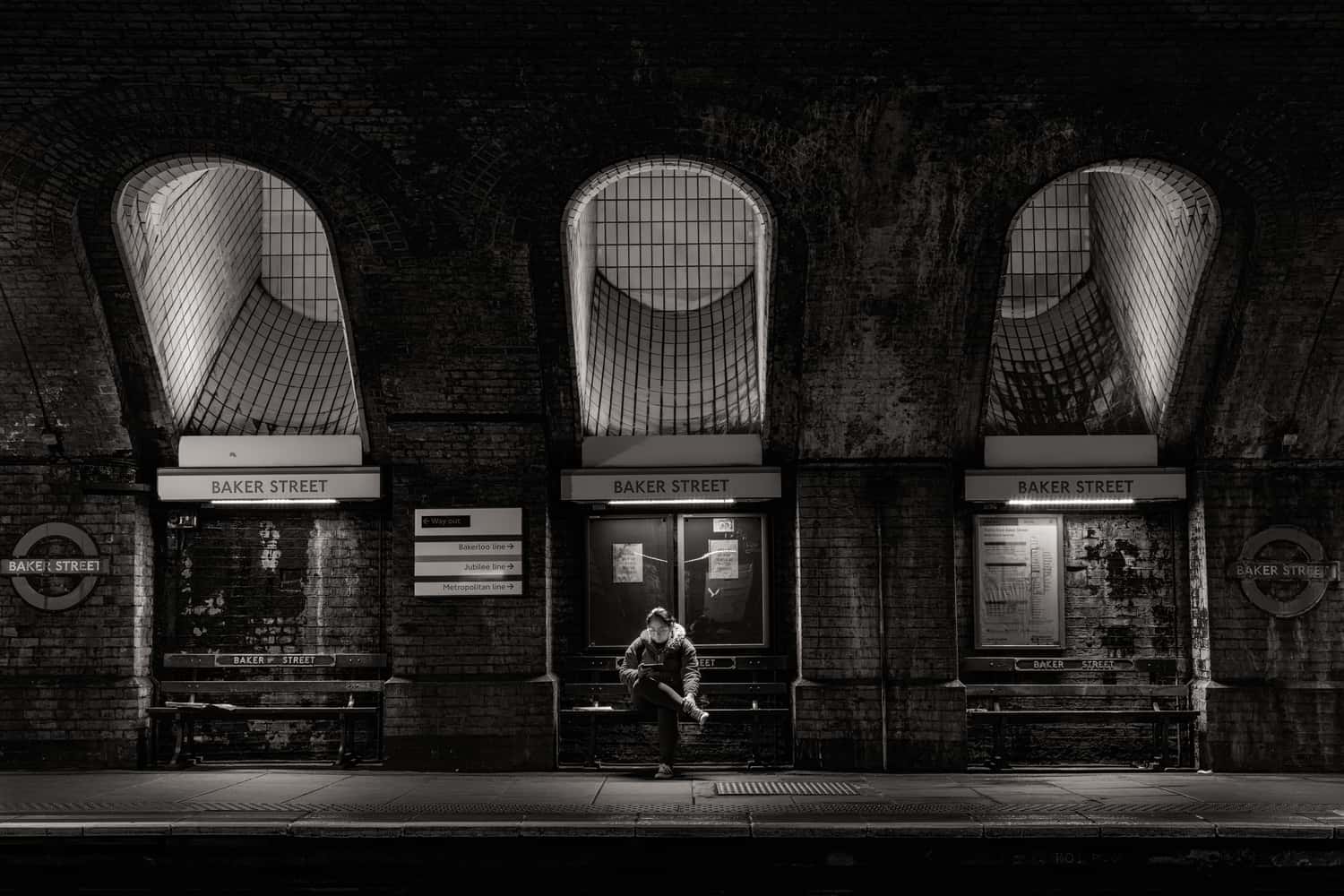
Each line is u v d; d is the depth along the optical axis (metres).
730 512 11.90
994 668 11.73
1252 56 10.66
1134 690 11.61
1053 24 10.59
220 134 10.73
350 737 11.56
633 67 10.71
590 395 12.12
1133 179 11.95
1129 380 12.28
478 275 11.06
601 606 11.85
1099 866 8.34
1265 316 11.16
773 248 11.07
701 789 10.09
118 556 11.46
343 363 12.47
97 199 10.70
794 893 8.34
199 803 9.28
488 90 10.77
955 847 8.36
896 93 10.74
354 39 10.59
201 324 12.03
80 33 10.44
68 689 11.27
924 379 11.40
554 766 11.34
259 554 11.89
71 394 11.34
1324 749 11.33
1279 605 11.47
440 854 8.40
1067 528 11.95
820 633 11.45
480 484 11.53
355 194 10.93
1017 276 12.79
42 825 8.42
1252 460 11.59
